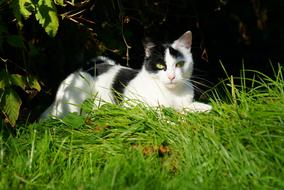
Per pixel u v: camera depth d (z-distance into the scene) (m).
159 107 4.95
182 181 3.90
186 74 5.47
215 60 8.20
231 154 4.13
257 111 4.66
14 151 4.50
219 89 6.80
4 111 5.02
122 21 6.31
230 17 8.23
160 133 4.62
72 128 4.89
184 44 5.60
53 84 6.61
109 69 5.83
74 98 5.61
